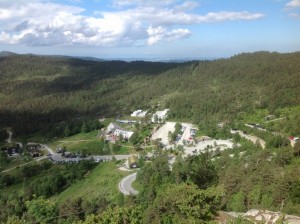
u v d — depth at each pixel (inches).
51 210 2178.9
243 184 2731.3
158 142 6294.3
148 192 2913.4
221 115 6939.0
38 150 6889.8
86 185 4542.3
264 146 5093.5
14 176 5334.6
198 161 2780.5
